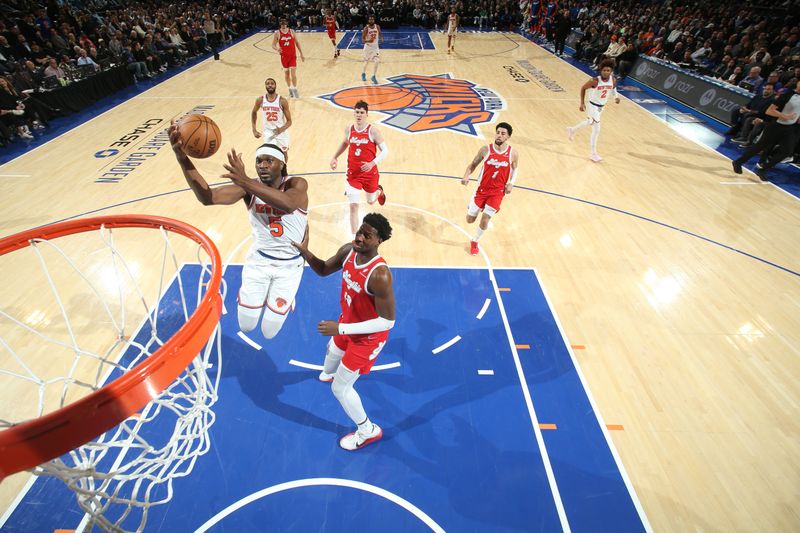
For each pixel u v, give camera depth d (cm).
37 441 152
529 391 399
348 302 313
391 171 788
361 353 305
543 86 1306
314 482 327
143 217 300
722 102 1034
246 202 338
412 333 457
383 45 1867
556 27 1711
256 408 379
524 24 2255
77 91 1080
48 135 930
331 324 288
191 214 645
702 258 577
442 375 413
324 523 302
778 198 718
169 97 1173
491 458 345
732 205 696
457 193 721
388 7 2272
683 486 327
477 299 504
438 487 325
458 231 626
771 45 1187
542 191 731
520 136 944
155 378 179
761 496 321
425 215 661
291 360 425
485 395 395
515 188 740
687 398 394
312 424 368
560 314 484
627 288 523
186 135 318
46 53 1195
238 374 409
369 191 564
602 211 677
